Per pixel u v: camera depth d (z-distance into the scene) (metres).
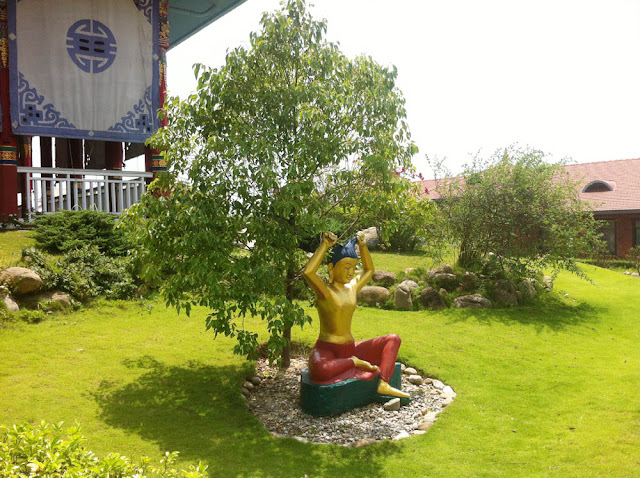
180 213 6.47
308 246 14.21
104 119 12.82
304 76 7.11
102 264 10.21
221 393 6.46
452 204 13.73
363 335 9.27
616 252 24.72
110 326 8.50
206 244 6.43
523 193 12.81
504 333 9.91
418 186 8.09
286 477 4.62
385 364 6.63
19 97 12.01
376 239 16.66
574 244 12.50
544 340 9.55
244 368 7.37
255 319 9.72
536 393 7.02
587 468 4.91
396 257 15.22
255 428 5.63
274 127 6.64
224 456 4.93
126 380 6.53
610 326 10.62
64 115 12.41
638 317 11.21
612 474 4.78
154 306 9.77
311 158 6.57
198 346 8.07
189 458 4.82
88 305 9.25
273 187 6.12
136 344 7.84
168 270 10.18
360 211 7.70
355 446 5.39
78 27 12.52
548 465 5.00
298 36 6.99
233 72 6.80
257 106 6.85
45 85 12.23
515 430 5.87
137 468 3.43
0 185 12.07
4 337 7.38
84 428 5.19
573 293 13.38
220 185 6.29
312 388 6.29
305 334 9.21
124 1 13.01
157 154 13.41
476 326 10.28
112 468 3.01
